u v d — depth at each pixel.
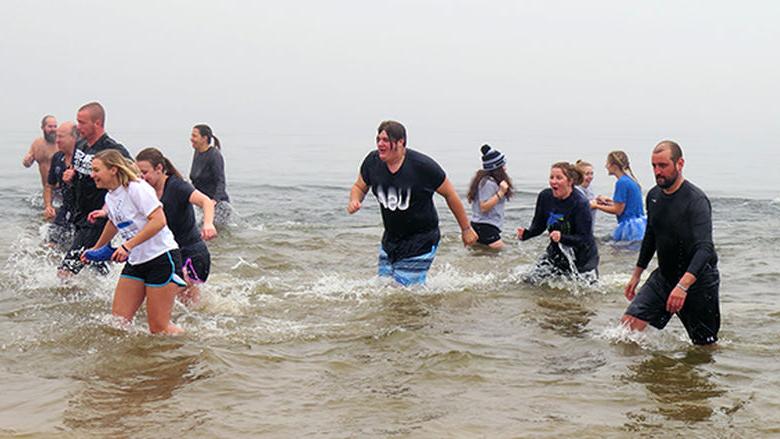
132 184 6.41
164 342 6.30
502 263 10.10
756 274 9.59
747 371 5.93
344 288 8.37
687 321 6.54
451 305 7.81
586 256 8.83
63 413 4.93
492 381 5.66
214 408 5.06
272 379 5.61
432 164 7.97
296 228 12.73
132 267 6.56
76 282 8.23
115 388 5.36
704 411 5.14
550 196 8.89
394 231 8.24
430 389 5.48
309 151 33.41
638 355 6.30
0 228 11.75
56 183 9.53
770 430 4.85
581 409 5.16
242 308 7.54
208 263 7.49
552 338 6.77
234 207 15.20
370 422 4.89
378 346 6.40
